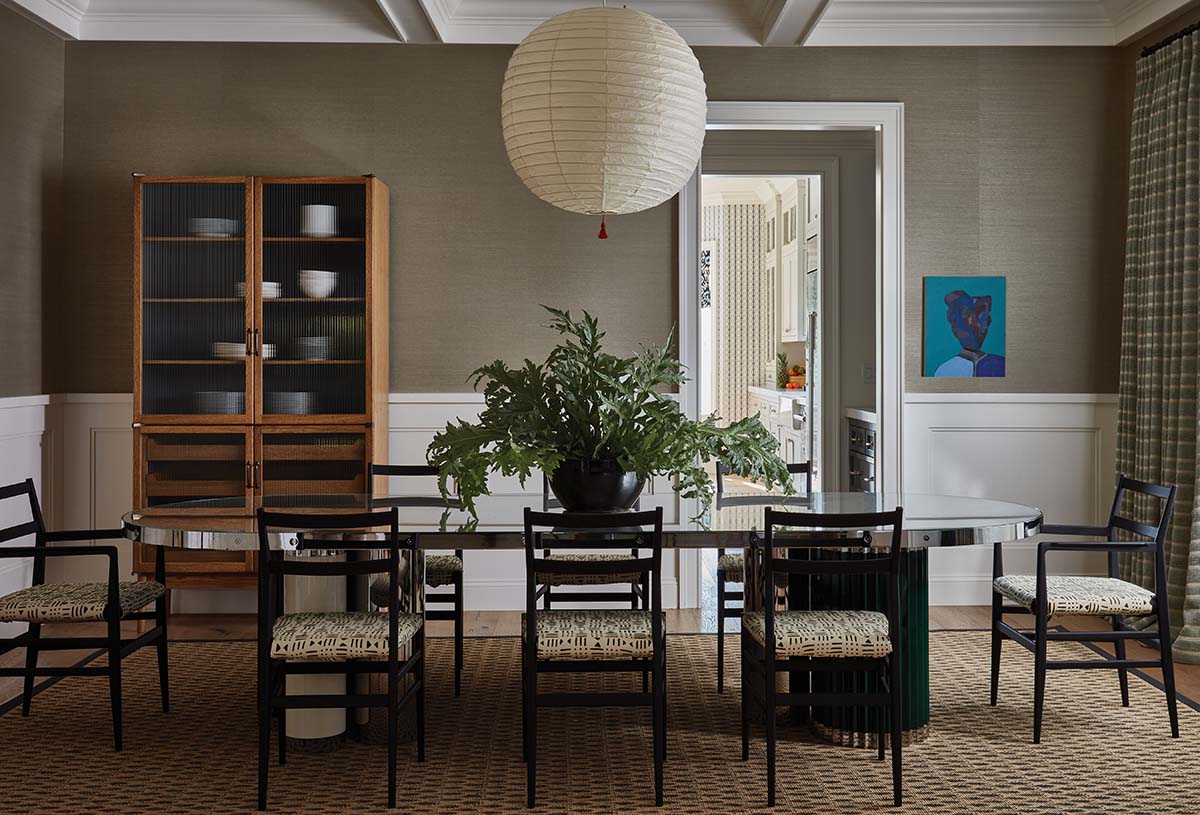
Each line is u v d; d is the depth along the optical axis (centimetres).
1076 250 570
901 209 565
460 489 332
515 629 516
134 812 291
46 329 537
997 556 393
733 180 1113
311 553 350
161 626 384
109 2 537
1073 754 337
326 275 512
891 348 568
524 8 541
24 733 360
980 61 566
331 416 511
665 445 336
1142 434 523
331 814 289
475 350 558
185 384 512
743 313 1211
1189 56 492
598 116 321
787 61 560
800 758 335
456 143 557
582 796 303
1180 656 454
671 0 543
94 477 552
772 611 300
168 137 552
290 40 546
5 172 497
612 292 562
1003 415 570
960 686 414
